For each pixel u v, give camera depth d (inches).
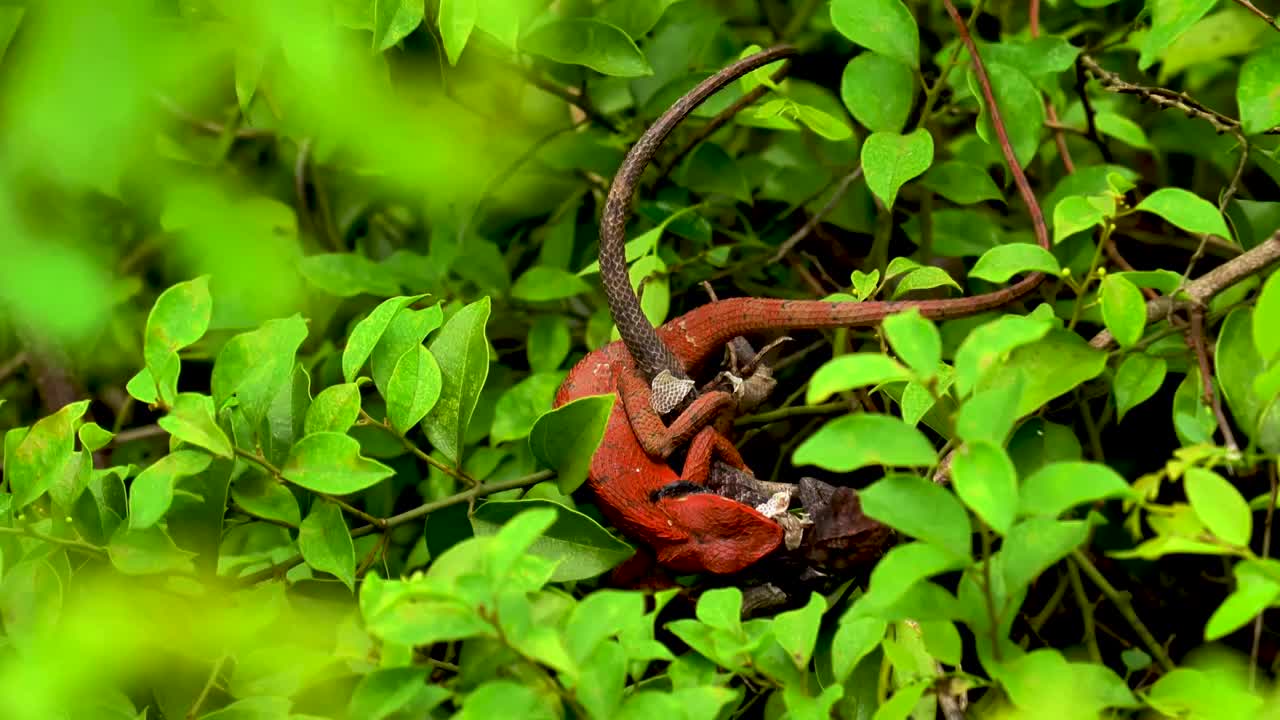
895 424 25.2
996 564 26.4
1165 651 30.7
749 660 27.4
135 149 32.6
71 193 31.9
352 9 30.8
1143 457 33.8
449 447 29.7
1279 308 26.4
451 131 31.1
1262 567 25.4
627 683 28.5
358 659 27.5
